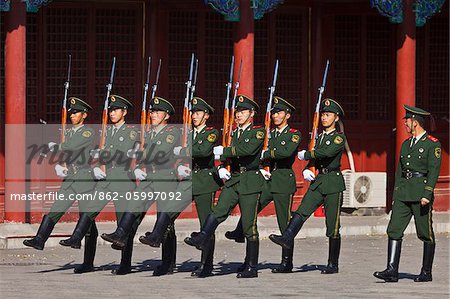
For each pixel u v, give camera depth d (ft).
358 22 238.07
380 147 239.71
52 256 184.85
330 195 166.09
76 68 220.23
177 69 226.79
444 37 241.76
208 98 228.43
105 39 222.07
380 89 239.71
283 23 233.76
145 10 224.53
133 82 224.12
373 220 228.84
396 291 149.48
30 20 217.15
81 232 163.43
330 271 167.22
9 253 188.14
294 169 233.55
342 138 165.48
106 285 153.58
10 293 146.00
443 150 241.96
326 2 236.22
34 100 217.56
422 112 157.79
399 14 223.71
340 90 237.66
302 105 235.40
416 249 198.70
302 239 210.79
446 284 156.15
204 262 163.22
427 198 155.74
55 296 143.54
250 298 142.72
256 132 160.56
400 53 224.53
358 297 144.15
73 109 167.43
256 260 162.81
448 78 242.58
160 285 153.89
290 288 151.74
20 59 200.85
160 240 160.45
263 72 232.32
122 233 160.86
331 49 236.63
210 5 210.38
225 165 162.81
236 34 213.05
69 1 219.20
